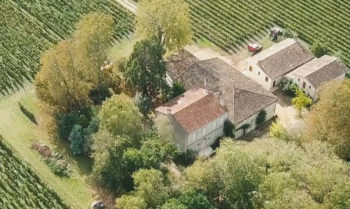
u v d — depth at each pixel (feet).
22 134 409.90
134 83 421.59
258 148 358.84
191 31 485.56
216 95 421.59
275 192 332.60
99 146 368.07
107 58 434.71
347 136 382.83
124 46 491.72
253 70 461.37
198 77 433.89
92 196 372.38
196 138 401.08
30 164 388.98
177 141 400.26
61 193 373.20
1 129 413.59
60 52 402.11
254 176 343.26
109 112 375.66
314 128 388.16
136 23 483.92
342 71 455.63
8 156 391.45
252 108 418.72
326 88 395.75
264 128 429.79
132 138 378.73
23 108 426.51
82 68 413.18
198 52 490.49
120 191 367.66
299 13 533.96
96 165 367.86
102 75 435.94
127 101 392.27
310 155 353.31
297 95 445.37
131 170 363.15
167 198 346.54
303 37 512.63
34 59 467.52
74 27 501.56
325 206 325.62
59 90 407.23
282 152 353.51
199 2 539.29
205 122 398.62
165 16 442.09
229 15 526.98
